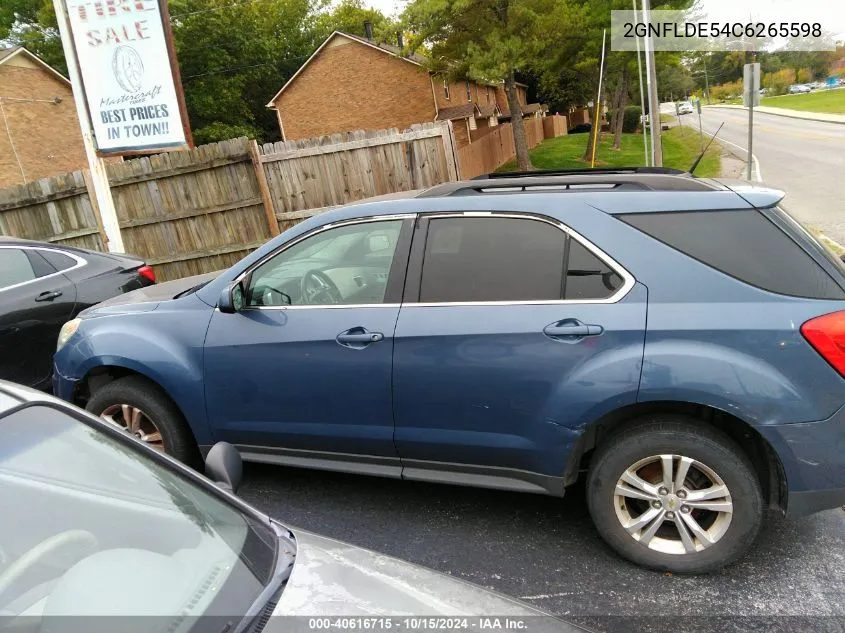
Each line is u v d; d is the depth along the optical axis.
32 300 5.23
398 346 3.04
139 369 3.58
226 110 39.94
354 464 3.35
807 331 2.52
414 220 3.14
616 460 2.81
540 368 2.81
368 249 3.30
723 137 36.91
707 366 2.58
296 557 1.81
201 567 1.70
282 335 3.27
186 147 7.58
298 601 1.64
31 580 1.56
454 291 3.01
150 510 1.81
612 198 2.88
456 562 3.05
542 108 54.44
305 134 33.22
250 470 4.13
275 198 9.50
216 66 38.53
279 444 3.46
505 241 2.97
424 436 3.10
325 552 1.86
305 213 9.50
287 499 3.73
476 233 3.03
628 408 2.80
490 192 3.15
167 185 9.50
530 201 2.97
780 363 2.54
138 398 3.71
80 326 3.83
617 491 2.85
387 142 9.23
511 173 3.59
